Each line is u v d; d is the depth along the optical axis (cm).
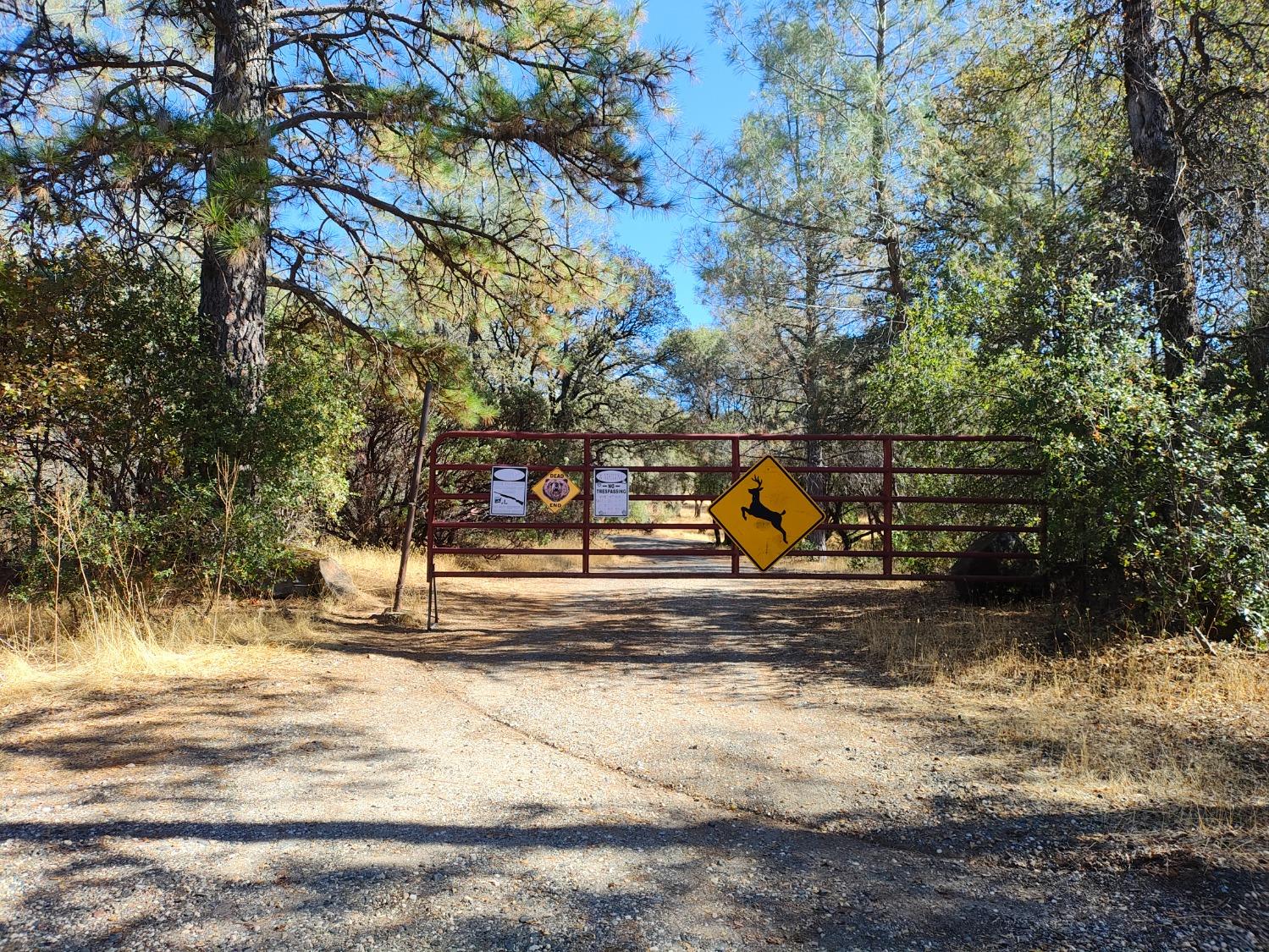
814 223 2130
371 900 305
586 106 1105
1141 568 733
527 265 1311
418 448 972
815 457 2408
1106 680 622
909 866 346
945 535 1229
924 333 1362
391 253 1422
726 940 283
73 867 326
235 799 401
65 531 753
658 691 646
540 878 327
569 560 2002
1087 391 747
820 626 934
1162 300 908
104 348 865
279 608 917
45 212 941
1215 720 521
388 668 702
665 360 3872
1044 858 350
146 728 507
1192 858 339
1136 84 953
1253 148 1049
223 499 828
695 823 389
